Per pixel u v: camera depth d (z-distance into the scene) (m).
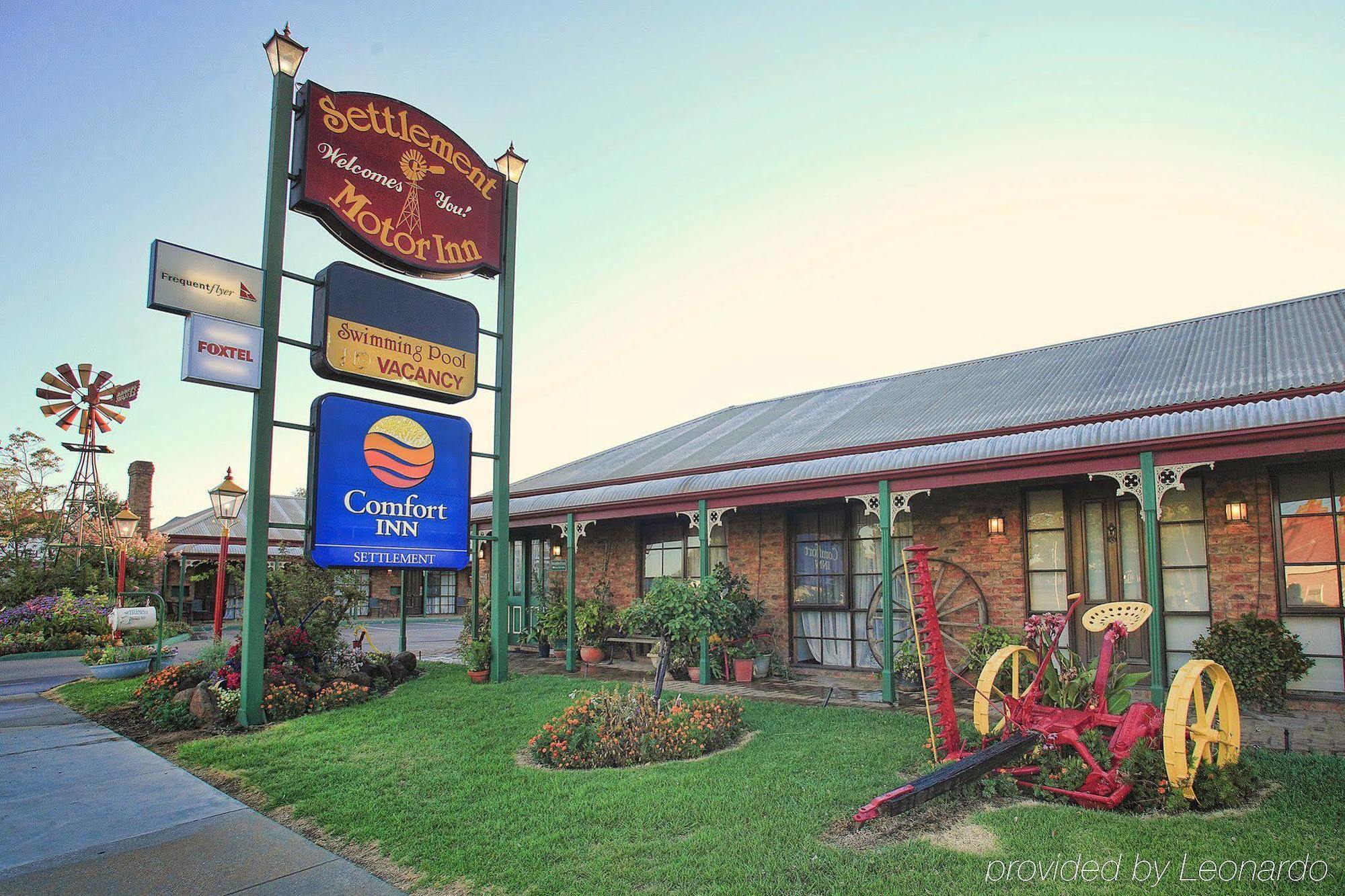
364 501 9.55
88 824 5.10
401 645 13.31
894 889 3.65
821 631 11.74
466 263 11.01
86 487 24.69
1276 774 5.31
